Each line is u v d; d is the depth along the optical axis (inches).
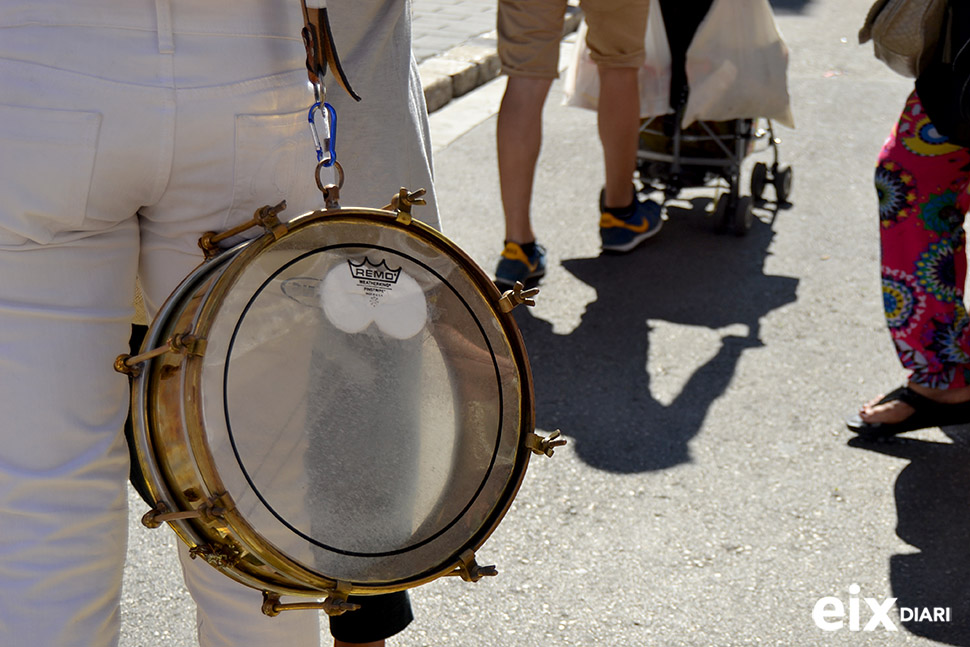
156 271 56.2
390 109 71.4
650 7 170.6
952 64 102.6
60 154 49.5
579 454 119.3
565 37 323.9
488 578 98.7
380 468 53.7
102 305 53.6
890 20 106.7
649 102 174.4
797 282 166.7
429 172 76.3
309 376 52.4
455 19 316.2
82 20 48.8
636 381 136.3
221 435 49.3
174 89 50.1
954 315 116.9
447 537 54.8
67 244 52.3
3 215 50.5
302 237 52.6
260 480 50.0
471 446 56.3
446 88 254.8
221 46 51.0
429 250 56.4
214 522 48.1
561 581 98.8
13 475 52.2
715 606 95.7
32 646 52.7
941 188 113.4
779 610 95.3
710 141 181.6
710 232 186.4
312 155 56.2
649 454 119.9
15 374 52.0
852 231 187.3
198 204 53.5
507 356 57.7
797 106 258.5
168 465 49.4
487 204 197.2
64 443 53.1
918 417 120.7
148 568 99.3
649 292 163.0
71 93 49.1
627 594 97.3
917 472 116.6
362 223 54.5
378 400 54.0
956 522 108.3
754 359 142.2
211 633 59.4
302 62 54.9
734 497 112.0
